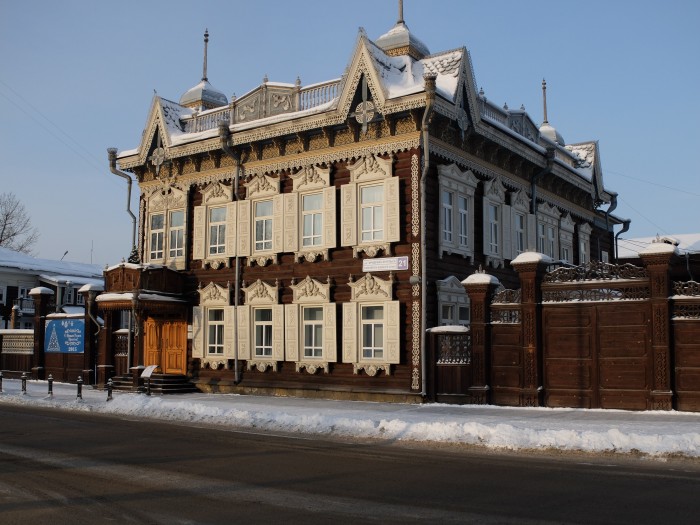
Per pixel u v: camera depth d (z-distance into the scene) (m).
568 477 11.01
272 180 26.55
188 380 28.48
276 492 9.91
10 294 55.91
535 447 13.83
